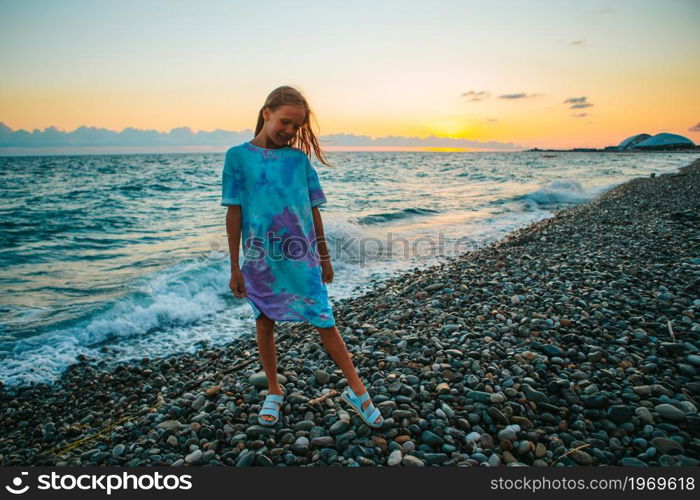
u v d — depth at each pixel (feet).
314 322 7.82
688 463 7.03
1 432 10.80
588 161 215.72
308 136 8.12
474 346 11.60
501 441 7.86
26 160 299.79
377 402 9.12
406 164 189.98
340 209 46.75
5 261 26.99
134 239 33.76
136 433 9.17
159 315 17.89
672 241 22.40
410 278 22.21
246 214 7.68
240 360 13.75
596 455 7.41
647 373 9.62
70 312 18.04
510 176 107.34
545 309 14.01
